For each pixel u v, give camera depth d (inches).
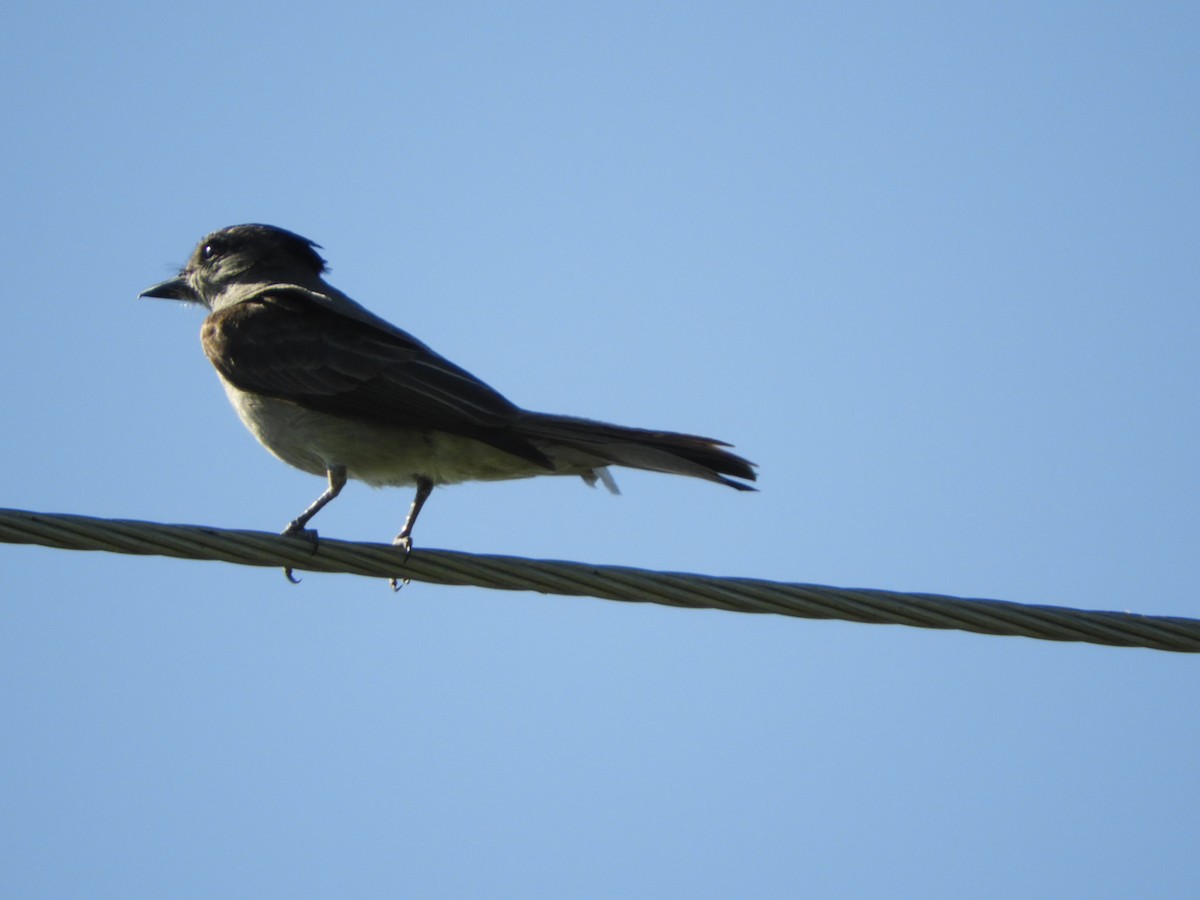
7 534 336.8
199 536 348.2
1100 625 335.9
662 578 343.0
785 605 340.5
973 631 339.3
